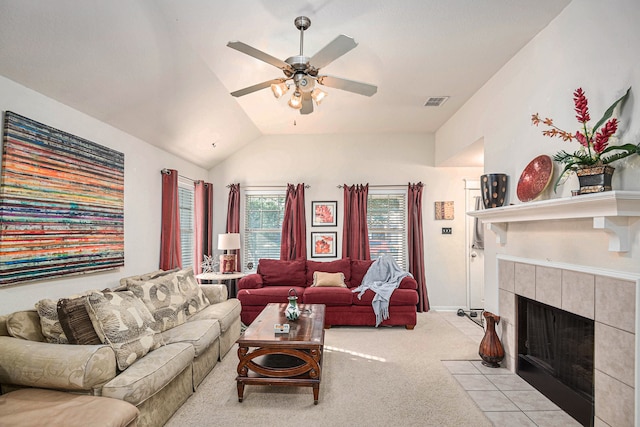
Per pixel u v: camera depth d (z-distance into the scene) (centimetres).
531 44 284
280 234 579
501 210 277
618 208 176
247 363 258
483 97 372
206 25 257
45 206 245
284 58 311
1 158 216
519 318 301
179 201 489
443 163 526
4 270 214
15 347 192
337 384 283
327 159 570
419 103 428
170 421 228
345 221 555
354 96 405
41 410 165
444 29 268
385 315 438
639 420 178
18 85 229
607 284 200
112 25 227
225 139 501
